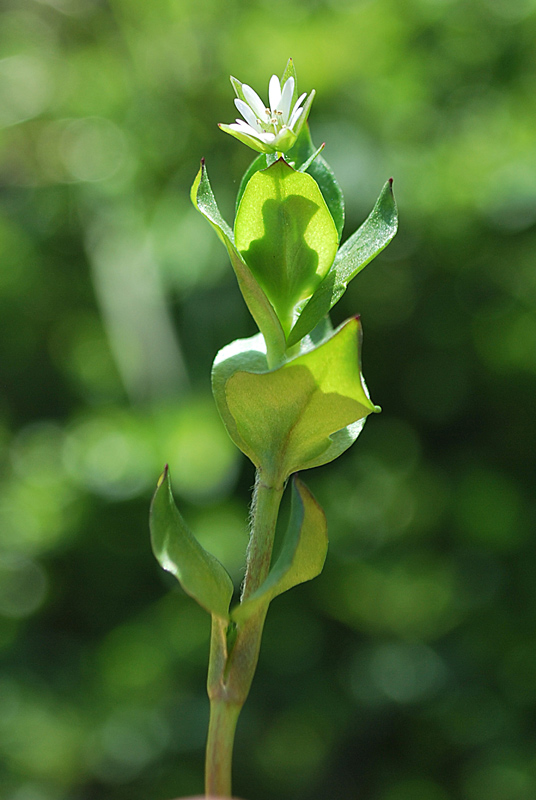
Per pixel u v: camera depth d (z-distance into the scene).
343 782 0.91
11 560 0.95
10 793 0.84
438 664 0.89
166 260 0.88
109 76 0.92
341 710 0.90
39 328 1.13
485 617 0.90
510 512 0.91
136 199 0.92
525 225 0.86
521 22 0.88
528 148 0.86
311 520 0.18
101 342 1.11
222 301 0.85
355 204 0.80
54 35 0.95
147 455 0.83
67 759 0.87
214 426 0.81
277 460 0.18
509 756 0.83
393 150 0.87
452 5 0.86
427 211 0.87
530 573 0.90
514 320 0.94
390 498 0.97
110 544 0.92
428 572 0.93
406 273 0.94
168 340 0.88
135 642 0.92
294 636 0.94
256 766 0.91
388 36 0.86
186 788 0.86
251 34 0.83
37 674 0.92
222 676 0.18
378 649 0.92
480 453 0.97
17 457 1.01
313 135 0.81
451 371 0.97
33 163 0.96
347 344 0.18
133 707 0.91
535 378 0.93
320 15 0.84
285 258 0.18
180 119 0.88
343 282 0.18
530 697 0.86
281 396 0.18
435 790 0.88
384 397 0.98
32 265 1.06
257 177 0.18
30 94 0.94
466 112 0.92
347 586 0.93
